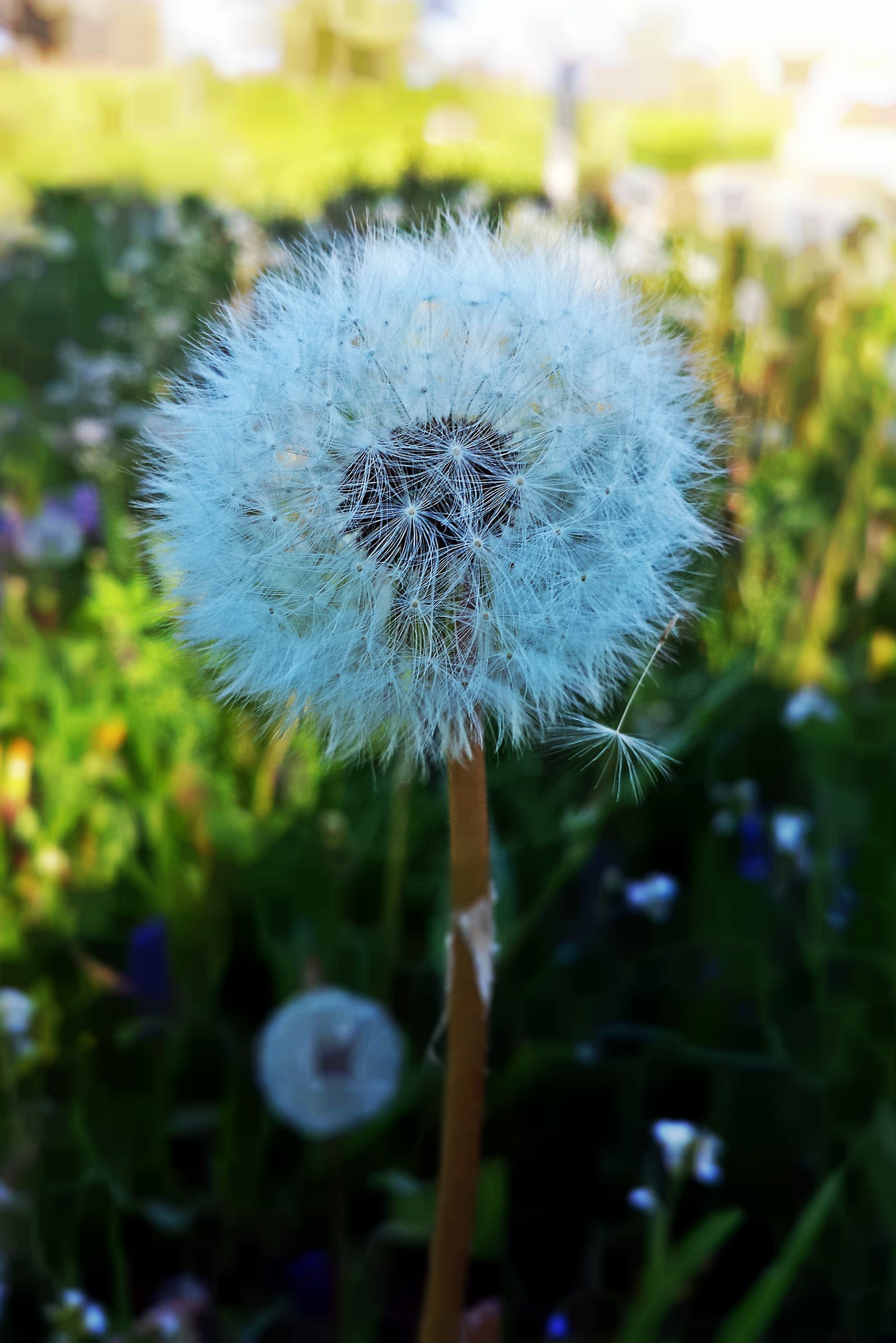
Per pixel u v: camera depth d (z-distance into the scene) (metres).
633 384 0.15
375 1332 0.20
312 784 0.20
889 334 0.31
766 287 0.29
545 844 0.22
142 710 0.21
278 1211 0.21
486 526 0.14
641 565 0.15
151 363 0.20
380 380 0.14
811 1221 0.18
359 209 0.19
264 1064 0.21
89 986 0.23
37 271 0.37
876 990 0.23
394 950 0.22
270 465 0.14
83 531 0.25
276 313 0.15
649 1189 0.20
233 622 0.15
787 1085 0.22
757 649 0.18
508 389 0.14
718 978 0.23
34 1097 0.22
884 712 0.27
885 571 0.30
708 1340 0.19
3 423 0.32
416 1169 0.21
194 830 0.24
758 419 0.18
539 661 0.14
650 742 0.18
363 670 0.14
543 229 0.18
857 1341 0.19
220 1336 0.20
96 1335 0.19
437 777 0.21
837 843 0.25
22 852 0.24
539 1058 0.22
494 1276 0.20
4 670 0.27
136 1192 0.21
